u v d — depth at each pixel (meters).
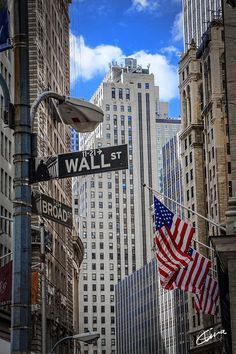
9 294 20.34
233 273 26.22
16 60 12.55
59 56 98.62
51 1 92.38
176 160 146.38
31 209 12.88
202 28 155.12
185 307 130.62
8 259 62.06
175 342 138.88
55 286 81.12
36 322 63.19
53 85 90.69
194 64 126.06
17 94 12.51
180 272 30.31
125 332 194.88
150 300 165.25
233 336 25.91
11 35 13.33
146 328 168.88
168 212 29.45
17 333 11.55
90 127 14.42
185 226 29.23
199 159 121.44
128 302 191.50
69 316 95.81
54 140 88.69
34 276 38.66
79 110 13.89
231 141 28.31
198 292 30.67
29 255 12.03
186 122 128.12
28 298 11.81
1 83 12.69
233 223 27.09
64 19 106.25
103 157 13.07
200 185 120.25
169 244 28.83
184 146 128.25
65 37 106.38
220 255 26.45
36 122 73.94
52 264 80.50
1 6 13.14
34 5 78.81
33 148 12.48
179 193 142.25
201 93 124.19
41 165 12.52
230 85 28.95
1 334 53.69
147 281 169.00
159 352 154.25
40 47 80.56
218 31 114.69
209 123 114.69
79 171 13.02
